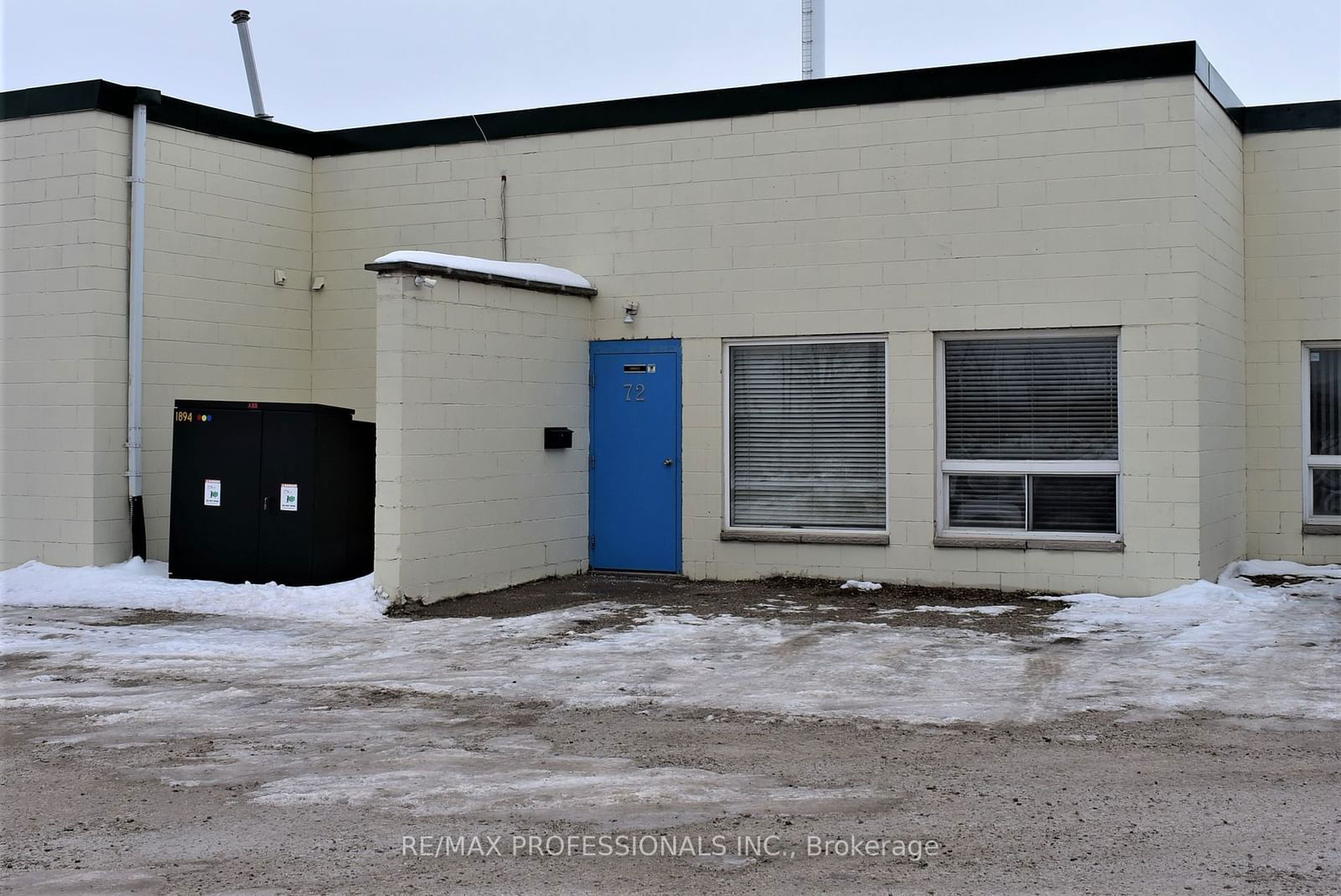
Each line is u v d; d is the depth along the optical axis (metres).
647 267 13.73
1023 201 12.27
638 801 5.95
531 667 9.01
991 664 8.95
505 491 12.66
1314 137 13.57
